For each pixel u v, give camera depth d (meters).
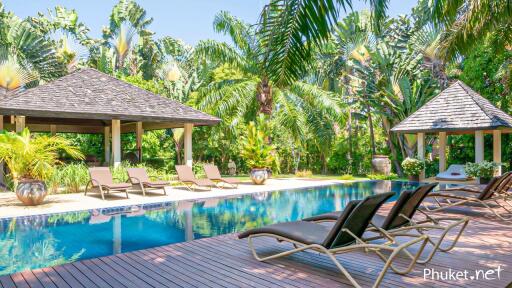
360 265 4.43
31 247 5.74
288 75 4.84
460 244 5.27
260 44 4.91
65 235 6.53
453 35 10.08
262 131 15.91
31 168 9.54
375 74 21.44
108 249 5.61
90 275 4.15
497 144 15.42
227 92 18.22
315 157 23.91
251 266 4.44
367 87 21.88
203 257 4.81
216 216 8.41
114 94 15.22
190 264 4.52
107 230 6.91
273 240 5.69
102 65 27.48
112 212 8.87
